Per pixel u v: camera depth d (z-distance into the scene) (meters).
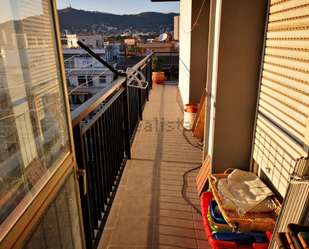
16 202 0.73
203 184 2.60
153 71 9.51
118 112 3.06
